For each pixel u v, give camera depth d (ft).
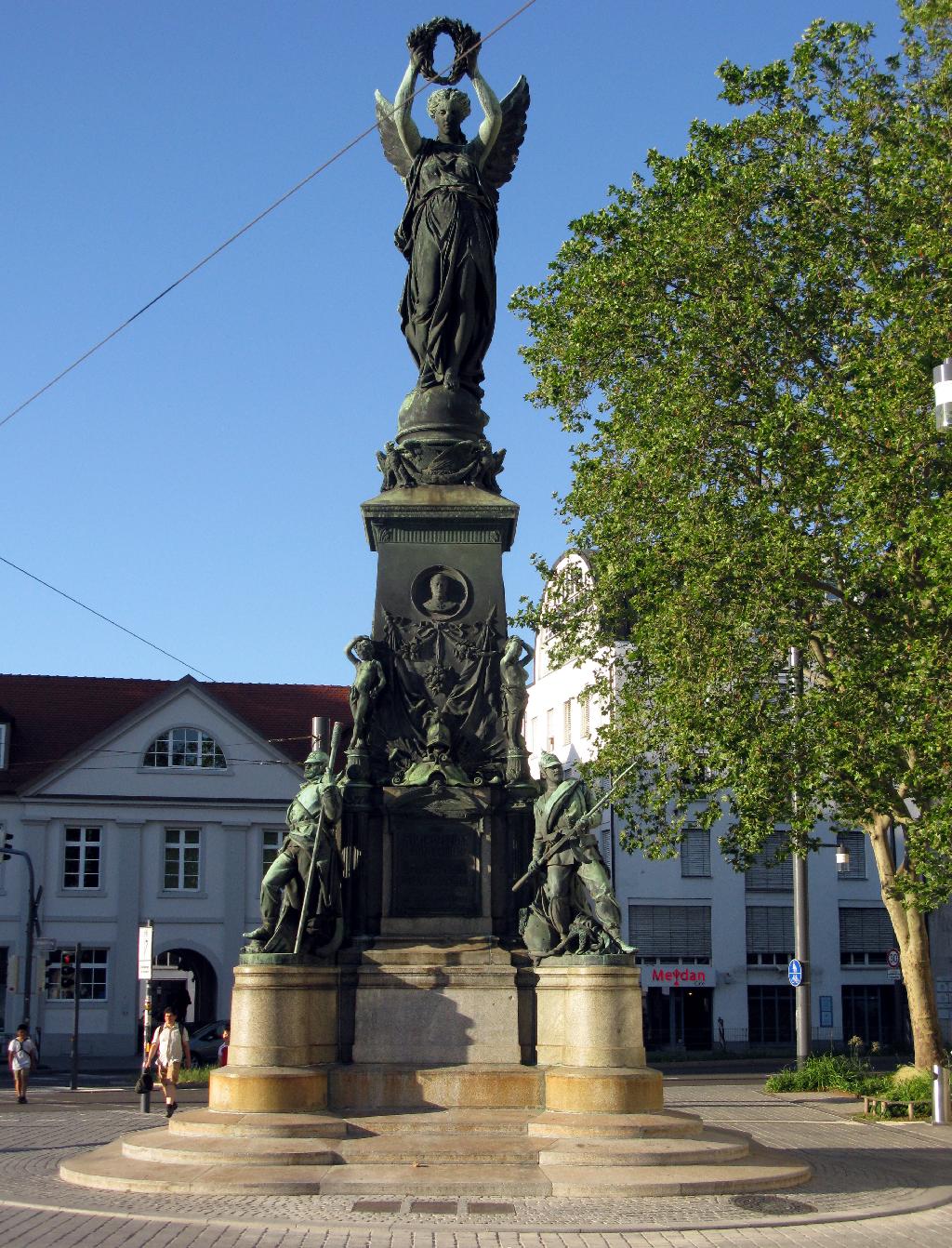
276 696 208.44
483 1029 58.18
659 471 98.07
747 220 101.50
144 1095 91.25
